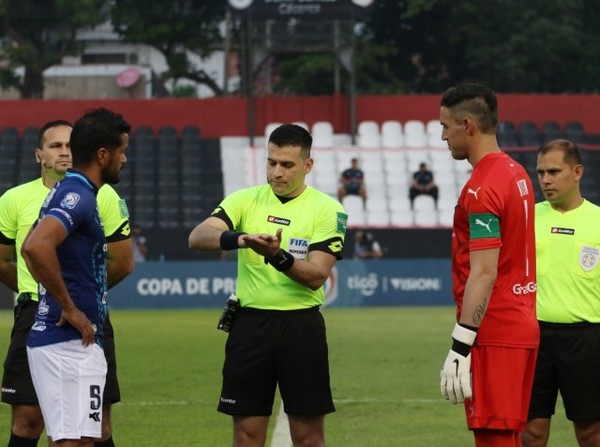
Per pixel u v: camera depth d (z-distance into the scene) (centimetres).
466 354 2036
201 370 4712
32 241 2050
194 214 10138
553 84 13038
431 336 6088
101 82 15388
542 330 2591
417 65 13738
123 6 13188
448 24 13125
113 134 2147
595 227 2605
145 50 15812
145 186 10275
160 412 3672
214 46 13350
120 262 2623
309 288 2372
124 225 2616
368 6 10419
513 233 2083
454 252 2138
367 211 10012
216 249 2334
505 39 12900
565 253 2592
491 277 2038
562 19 12862
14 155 10506
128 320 7300
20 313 2533
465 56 13350
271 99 10956
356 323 6938
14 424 2538
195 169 10475
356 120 11044
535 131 10875
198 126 10894
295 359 2383
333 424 3434
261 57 10475
